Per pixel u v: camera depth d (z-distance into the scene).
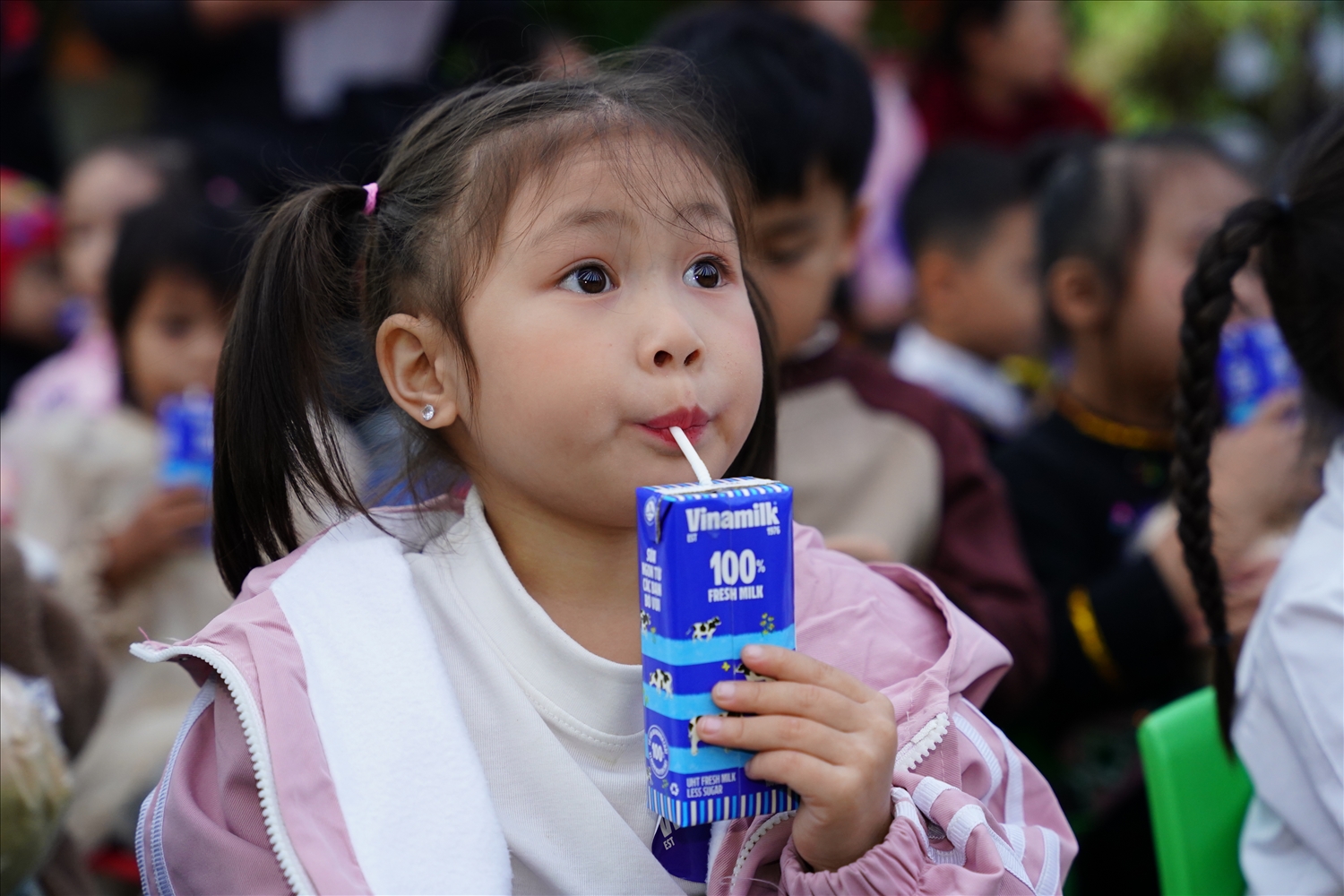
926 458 2.14
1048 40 4.35
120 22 3.30
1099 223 2.45
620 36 4.44
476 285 1.11
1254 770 1.55
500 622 1.17
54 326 3.58
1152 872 2.22
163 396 2.64
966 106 4.40
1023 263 3.16
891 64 4.62
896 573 1.36
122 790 2.26
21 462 2.66
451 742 1.09
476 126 1.17
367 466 1.42
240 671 1.09
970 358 3.21
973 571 2.11
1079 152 2.76
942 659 1.22
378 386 1.25
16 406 3.26
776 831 1.12
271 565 1.22
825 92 2.04
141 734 2.31
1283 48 6.33
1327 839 1.47
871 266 4.20
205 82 3.38
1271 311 1.72
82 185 3.24
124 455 2.61
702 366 1.08
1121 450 2.46
